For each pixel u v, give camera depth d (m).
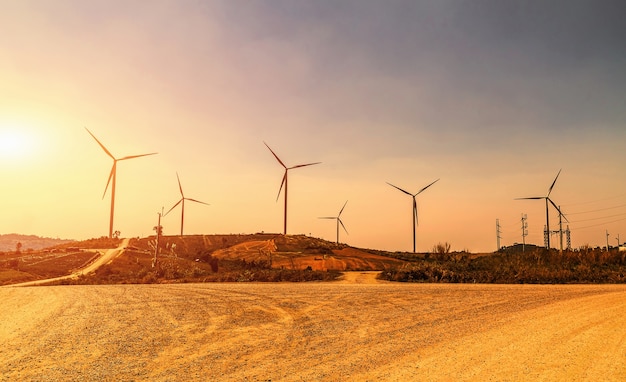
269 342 13.85
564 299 23.77
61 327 16.67
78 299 25.95
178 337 14.70
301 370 10.47
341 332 15.40
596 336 13.35
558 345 12.22
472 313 19.31
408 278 42.75
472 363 10.48
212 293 28.22
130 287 34.59
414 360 11.04
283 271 49.88
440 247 71.81
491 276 40.81
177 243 137.50
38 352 12.65
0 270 91.12
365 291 28.88
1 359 11.91
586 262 50.56
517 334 14.06
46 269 95.81
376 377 9.63
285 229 101.31
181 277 56.12
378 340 13.87
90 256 111.69
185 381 9.75
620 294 25.86
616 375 9.26
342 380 9.55
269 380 9.70
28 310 21.83
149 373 10.42
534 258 54.69
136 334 15.21
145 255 112.69
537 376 9.29
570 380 8.98
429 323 16.91
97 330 15.98
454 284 35.28
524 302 22.81
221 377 10.01
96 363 11.39
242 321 17.86
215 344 13.60
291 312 20.23
